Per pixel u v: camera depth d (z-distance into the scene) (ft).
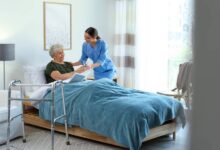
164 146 12.59
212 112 1.75
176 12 19.06
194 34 1.79
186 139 1.92
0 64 16.02
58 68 15.87
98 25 20.70
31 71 15.98
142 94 13.43
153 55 20.06
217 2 1.71
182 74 16.08
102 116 12.11
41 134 14.15
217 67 1.73
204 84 1.77
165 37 19.57
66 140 12.86
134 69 20.74
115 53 21.25
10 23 16.24
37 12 17.42
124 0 20.80
